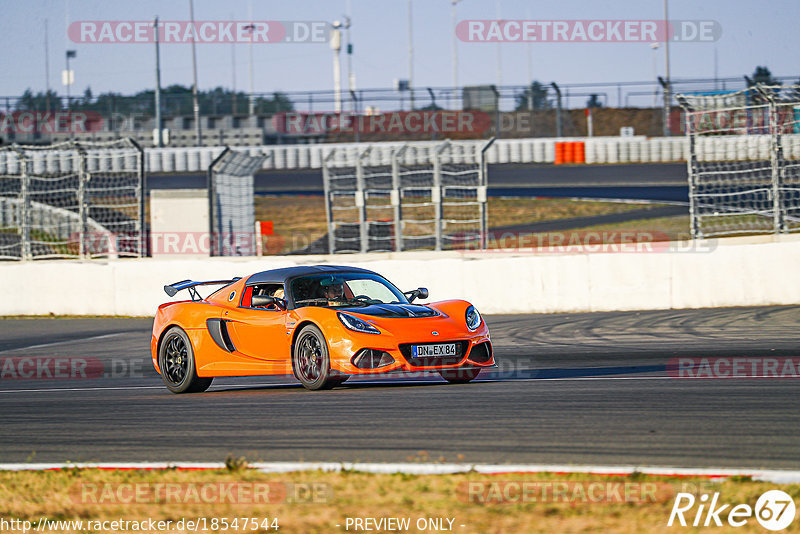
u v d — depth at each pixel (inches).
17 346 2020.2
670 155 5152.6
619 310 2107.5
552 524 534.6
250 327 1192.2
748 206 3139.8
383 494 604.1
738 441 725.9
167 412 1014.4
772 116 2166.6
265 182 5172.2
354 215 4060.0
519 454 700.7
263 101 6225.4
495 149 5324.8
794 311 1871.3
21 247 2751.0
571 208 4055.1
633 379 1152.8
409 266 2269.9
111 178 2682.1
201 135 5925.2
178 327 1273.4
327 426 855.7
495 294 2210.9
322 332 1099.3
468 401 977.5
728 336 1628.9
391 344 1063.0
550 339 1724.9
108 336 2113.7
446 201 3882.9
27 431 933.2
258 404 1031.0
